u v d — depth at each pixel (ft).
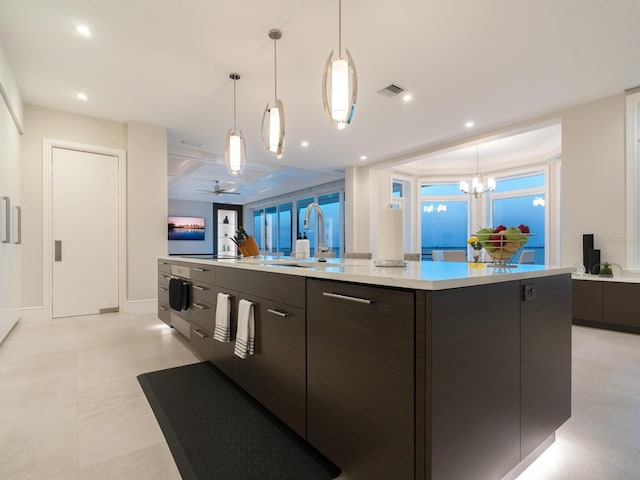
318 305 4.28
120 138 14.47
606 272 11.61
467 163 23.36
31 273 12.58
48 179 12.88
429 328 2.97
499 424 3.75
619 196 11.63
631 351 9.12
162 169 14.99
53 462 4.40
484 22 8.13
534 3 7.47
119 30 8.39
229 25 8.23
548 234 20.38
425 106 12.91
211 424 5.34
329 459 4.12
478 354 3.46
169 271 10.64
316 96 12.19
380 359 3.43
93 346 9.47
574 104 12.65
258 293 5.62
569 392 5.09
